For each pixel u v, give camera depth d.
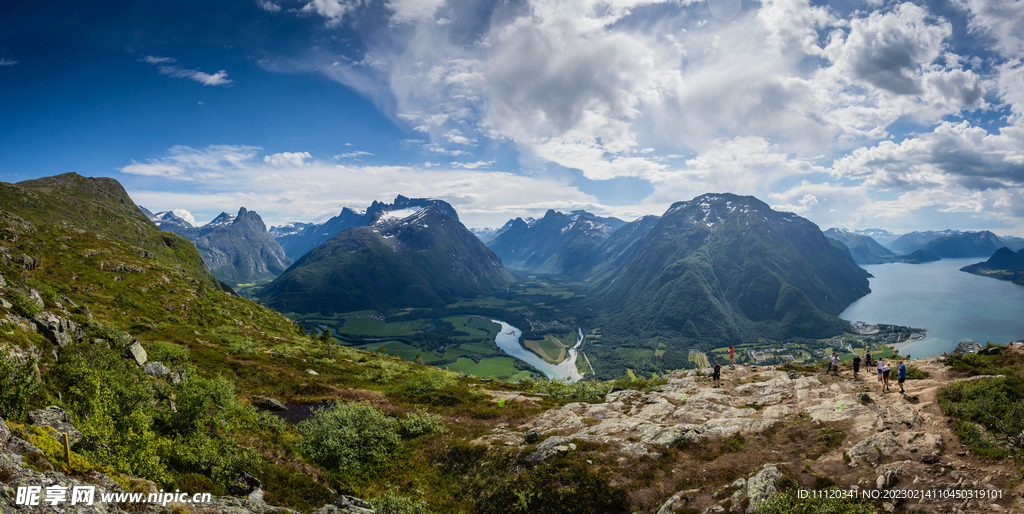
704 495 28.88
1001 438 27.27
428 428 51.59
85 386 35.53
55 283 121.12
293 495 34.47
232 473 32.94
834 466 29.09
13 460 17.70
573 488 32.56
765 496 26.08
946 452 27.89
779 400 45.28
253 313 178.25
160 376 53.78
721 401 47.72
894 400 38.03
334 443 45.03
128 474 24.39
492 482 36.88
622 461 34.62
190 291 162.75
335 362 95.81
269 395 63.50
